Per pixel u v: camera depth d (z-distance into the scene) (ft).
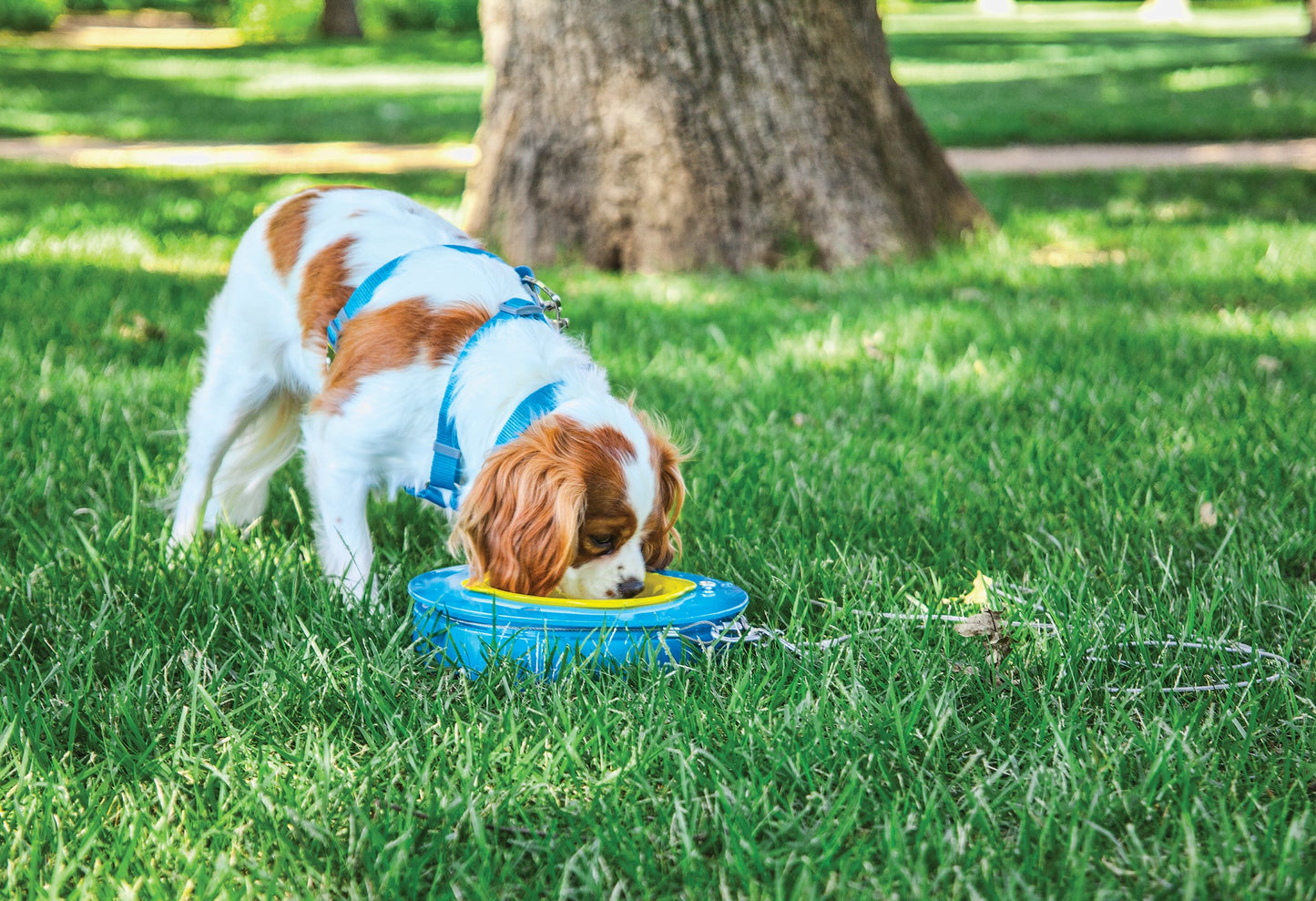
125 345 17.89
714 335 19.12
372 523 12.00
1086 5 181.57
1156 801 7.14
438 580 9.53
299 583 9.88
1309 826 6.90
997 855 6.55
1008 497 12.34
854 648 8.91
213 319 11.61
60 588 9.73
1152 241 27.07
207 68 84.99
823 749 7.54
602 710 7.82
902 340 18.98
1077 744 7.77
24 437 13.56
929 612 9.12
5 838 6.70
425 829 6.86
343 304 10.18
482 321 9.59
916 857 6.63
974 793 6.93
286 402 11.51
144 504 11.91
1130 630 9.14
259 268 11.07
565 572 8.50
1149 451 13.66
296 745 7.73
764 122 24.17
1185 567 10.80
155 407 14.82
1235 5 180.75
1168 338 18.80
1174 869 6.47
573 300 21.38
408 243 10.46
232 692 8.34
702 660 8.79
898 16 154.81
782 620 9.83
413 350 9.45
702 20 23.72
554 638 8.45
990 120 52.39
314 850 6.70
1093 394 15.88
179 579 9.99
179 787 7.22
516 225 25.45
